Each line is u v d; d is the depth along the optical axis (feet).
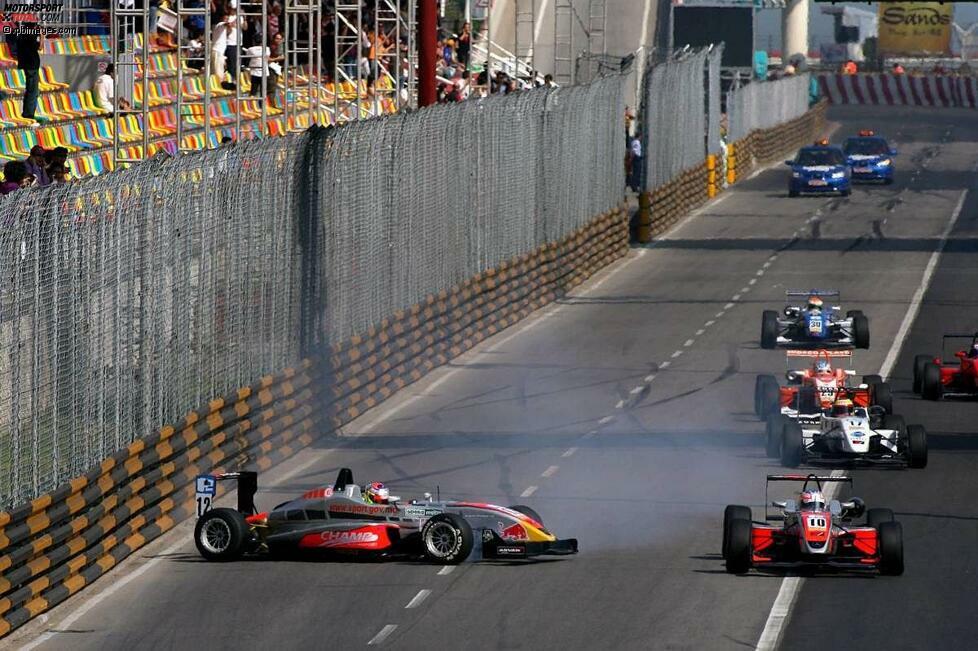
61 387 224.12
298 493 274.57
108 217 239.71
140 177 251.19
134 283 248.32
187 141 430.61
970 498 263.29
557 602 205.77
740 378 381.19
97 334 235.61
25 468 213.25
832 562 215.92
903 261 590.55
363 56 555.28
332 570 223.30
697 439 315.17
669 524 248.52
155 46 473.67
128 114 415.44
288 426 305.53
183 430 262.88
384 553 227.61
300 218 318.24
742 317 472.85
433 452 306.55
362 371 347.56
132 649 191.31
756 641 188.85
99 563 224.74
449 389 372.58
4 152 363.35
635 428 326.85
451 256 415.23
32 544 206.69
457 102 418.72
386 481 282.36
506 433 323.57
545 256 500.74
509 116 462.19
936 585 212.64
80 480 222.89
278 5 510.58
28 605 204.13
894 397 356.38
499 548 223.71
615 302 506.07
